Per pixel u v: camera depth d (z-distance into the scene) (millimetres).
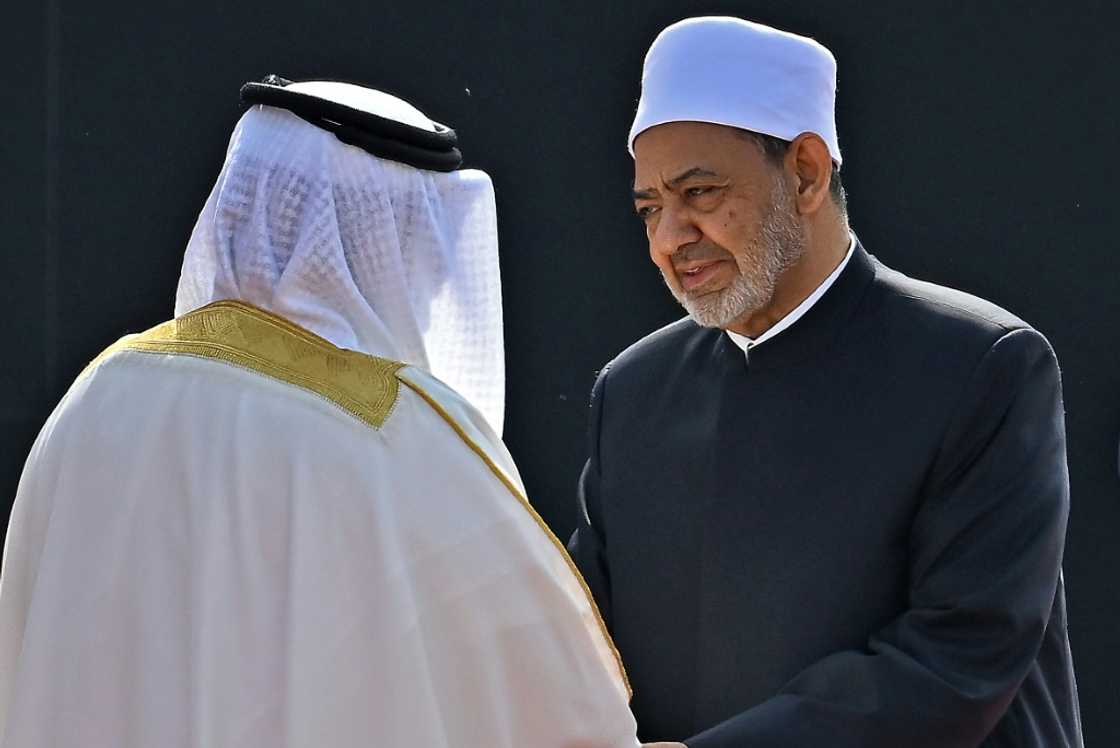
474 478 6348
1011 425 7555
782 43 7898
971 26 14352
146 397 6492
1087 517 14328
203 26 15570
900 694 7297
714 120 7688
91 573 6301
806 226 7945
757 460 8000
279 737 5961
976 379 7637
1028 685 7875
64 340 16016
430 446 6340
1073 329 14383
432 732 6062
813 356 8000
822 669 7520
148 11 15609
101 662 6199
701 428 8273
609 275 15406
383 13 15328
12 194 15812
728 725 7469
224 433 6273
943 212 14594
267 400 6312
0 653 6738
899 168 14625
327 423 6254
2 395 16016
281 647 6035
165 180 15828
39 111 15711
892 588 7691
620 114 15188
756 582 7883
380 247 6711
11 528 6773
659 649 8258
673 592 8211
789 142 7824
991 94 14383
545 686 6355
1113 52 14102
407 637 6078
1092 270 14305
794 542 7816
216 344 6508
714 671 7973
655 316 15406
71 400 6734
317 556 6094
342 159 6676
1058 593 7980
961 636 7379
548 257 15461
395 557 6125
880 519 7664
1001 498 7465
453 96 15359
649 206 7996
